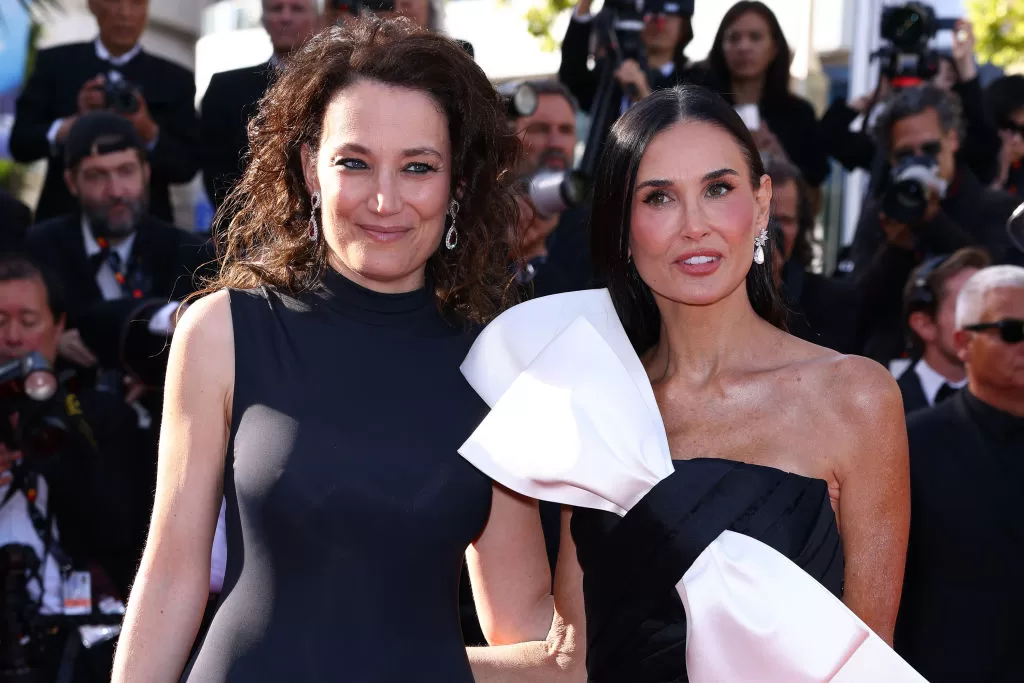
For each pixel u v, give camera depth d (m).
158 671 2.11
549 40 6.73
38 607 3.71
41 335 4.19
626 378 2.35
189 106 5.25
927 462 3.48
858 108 5.16
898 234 4.57
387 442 2.23
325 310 2.33
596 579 2.33
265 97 2.42
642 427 2.29
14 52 6.32
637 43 4.68
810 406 2.30
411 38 2.31
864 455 2.26
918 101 4.69
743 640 2.15
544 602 2.57
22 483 3.82
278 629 2.14
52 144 5.08
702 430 2.34
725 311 2.39
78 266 4.66
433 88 2.28
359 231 2.25
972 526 3.37
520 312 2.46
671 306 2.42
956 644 3.33
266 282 2.36
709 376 2.40
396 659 2.16
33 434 3.81
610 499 2.28
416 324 2.38
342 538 2.17
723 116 2.33
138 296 4.66
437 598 2.25
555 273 3.87
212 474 2.20
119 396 4.11
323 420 2.21
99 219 4.64
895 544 2.26
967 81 5.04
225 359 2.23
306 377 2.24
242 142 4.99
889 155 4.78
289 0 4.85
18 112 5.21
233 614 2.17
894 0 5.21
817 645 2.12
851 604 2.27
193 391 2.20
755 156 2.37
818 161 5.09
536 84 4.47
